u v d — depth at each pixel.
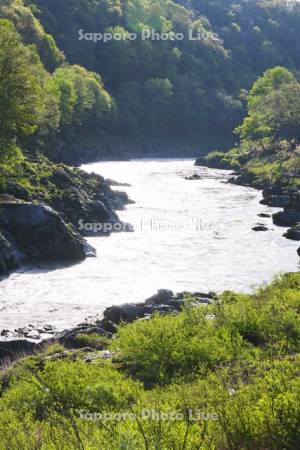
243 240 43.66
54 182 50.41
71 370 13.34
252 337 16.94
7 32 46.16
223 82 175.50
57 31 147.62
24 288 30.95
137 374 14.72
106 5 158.62
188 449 7.94
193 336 16.52
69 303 28.45
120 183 70.56
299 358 12.52
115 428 8.92
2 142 45.03
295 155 81.38
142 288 31.23
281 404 8.77
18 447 8.57
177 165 109.06
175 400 11.09
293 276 24.77
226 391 10.22
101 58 151.62
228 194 67.50
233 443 8.27
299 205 52.62
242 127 113.31
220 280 32.84
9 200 40.78
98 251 39.88
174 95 154.75
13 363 17.56
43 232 37.75
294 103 97.44
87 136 123.31
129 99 143.00
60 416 9.61
